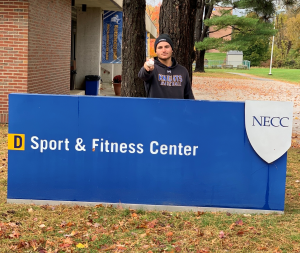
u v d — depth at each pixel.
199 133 4.53
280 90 28.22
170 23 7.36
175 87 4.70
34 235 3.94
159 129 4.55
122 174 4.63
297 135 11.04
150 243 3.82
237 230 4.12
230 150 4.53
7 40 10.07
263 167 4.54
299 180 6.31
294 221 4.39
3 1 9.94
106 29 18.17
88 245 3.76
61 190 4.70
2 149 7.63
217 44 35.41
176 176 4.59
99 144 4.61
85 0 15.67
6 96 10.24
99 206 4.65
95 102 4.57
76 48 17.86
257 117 4.45
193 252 3.67
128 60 8.31
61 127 4.62
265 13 23.33
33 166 4.70
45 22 11.31
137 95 8.39
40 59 11.08
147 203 4.64
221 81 35.09
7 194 4.75
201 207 4.61
